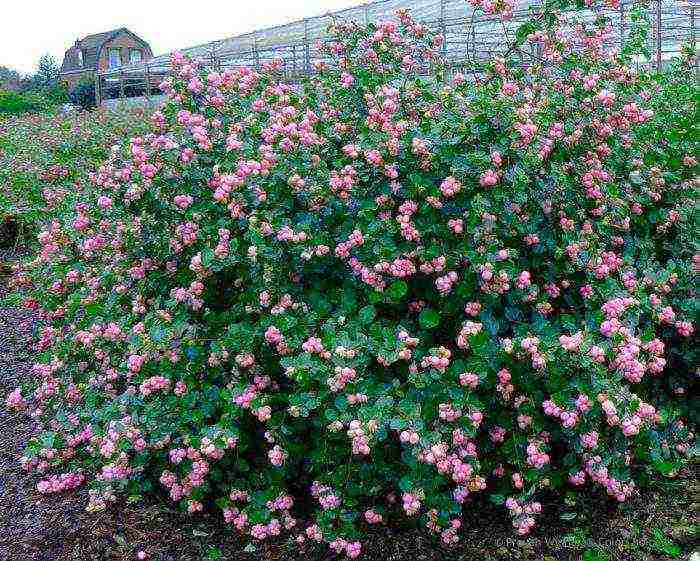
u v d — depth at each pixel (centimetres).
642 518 311
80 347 369
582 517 314
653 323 325
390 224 300
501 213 303
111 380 355
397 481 291
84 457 368
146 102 2072
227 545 308
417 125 333
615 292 299
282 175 312
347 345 276
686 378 358
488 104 301
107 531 317
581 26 425
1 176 771
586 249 312
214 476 304
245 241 315
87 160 823
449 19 1083
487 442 305
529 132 299
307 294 315
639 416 270
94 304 356
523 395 295
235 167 332
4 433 404
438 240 304
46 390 374
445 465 263
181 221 348
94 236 362
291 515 320
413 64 406
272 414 299
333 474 291
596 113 347
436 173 306
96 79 2859
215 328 323
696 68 477
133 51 5050
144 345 310
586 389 270
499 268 291
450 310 305
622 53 432
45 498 342
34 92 3341
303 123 329
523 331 294
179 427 310
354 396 270
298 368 273
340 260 313
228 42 2305
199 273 312
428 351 301
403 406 270
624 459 291
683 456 334
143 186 343
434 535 307
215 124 364
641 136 373
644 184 354
